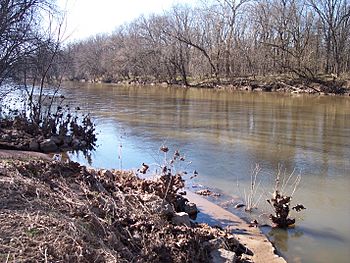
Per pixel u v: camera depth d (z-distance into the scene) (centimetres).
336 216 723
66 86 5341
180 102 2828
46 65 1644
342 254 580
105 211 509
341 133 1588
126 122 1797
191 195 806
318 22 4906
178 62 5594
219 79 5106
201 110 2319
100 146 1270
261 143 1367
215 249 502
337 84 4125
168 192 659
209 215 693
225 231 585
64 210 484
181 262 451
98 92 3916
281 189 872
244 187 876
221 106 2567
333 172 1019
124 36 7512
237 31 5281
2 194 482
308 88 4188
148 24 6094
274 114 2166
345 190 876
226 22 5269
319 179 956
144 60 6138
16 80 1659
